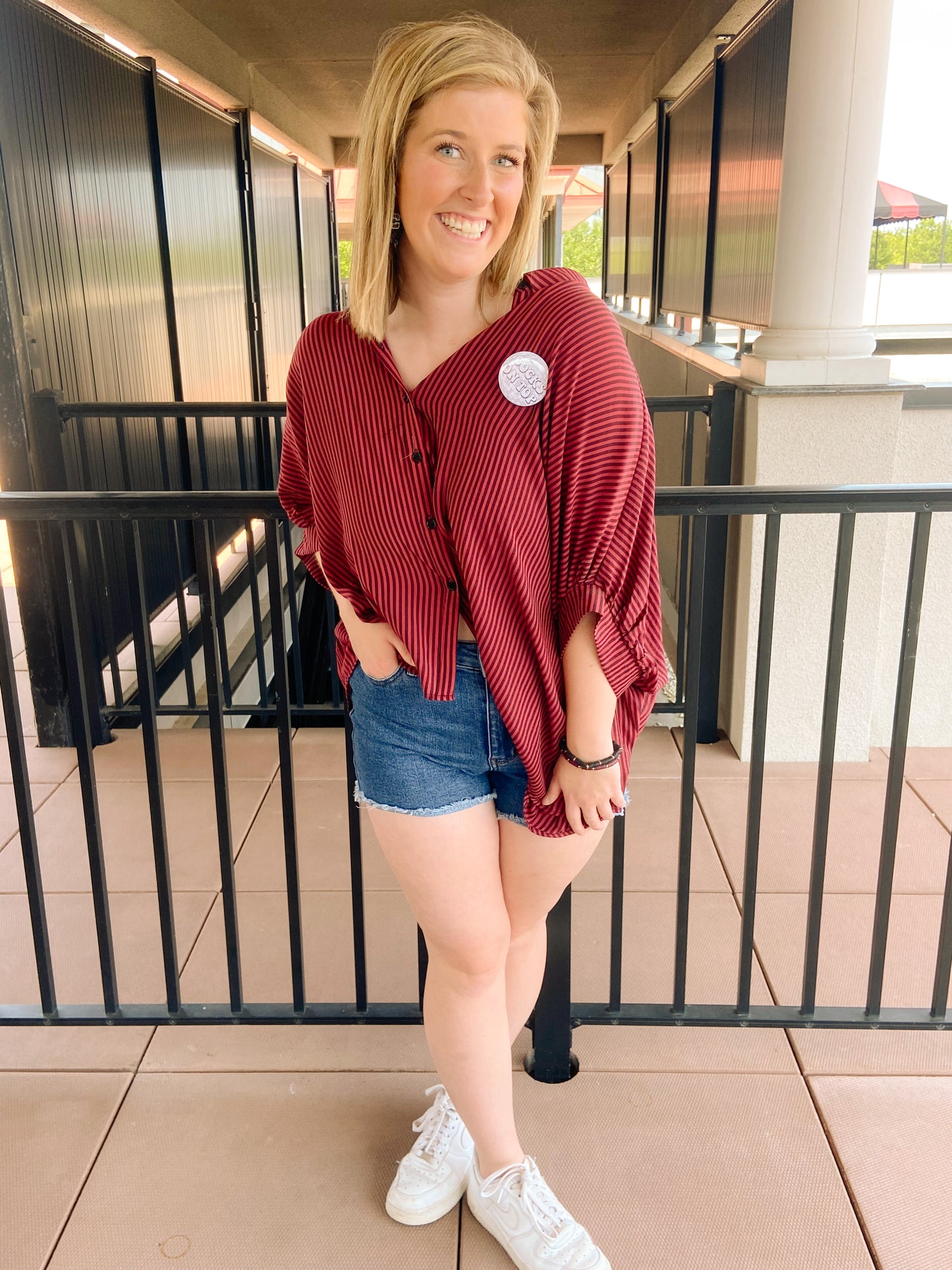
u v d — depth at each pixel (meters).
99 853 1.81
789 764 3.21
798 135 2.83
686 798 1.75
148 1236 1.54
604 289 9.70
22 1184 1.63
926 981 2.14
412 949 2.27
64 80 3.42
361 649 1.29
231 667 4.75
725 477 3.20
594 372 1.12
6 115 2.98
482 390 1.13
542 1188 1.48
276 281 7.02
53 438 3.21
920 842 2.72
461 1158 1.59
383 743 1.30
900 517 3.14
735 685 3.30
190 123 4.95
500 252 1.20
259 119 6.65
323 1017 1.88
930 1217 1.55
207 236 5.23
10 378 3.10
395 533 1.20
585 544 1.17
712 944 2.28
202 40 5.41
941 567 3.21
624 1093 1.81
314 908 2.44
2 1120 1.77
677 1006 1.87
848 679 3.15
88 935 2.33
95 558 3.49
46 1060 1.91
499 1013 1.43
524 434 1.13
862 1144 1.69
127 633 3.87
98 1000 2.10
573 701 1.23
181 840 2.77
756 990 2.12
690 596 1.64
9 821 2.88
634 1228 1.54
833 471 2.98
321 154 8.80
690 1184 1.61
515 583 1.17
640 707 1.30
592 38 6.00
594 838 1.34
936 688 3.34
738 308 3.88
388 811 1.31
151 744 1.74
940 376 3.76
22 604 3.20
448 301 1.18
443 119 1.07
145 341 4.23
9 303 3.03
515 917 1.45
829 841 2.72
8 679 1.72
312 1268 1.48
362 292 1.14
